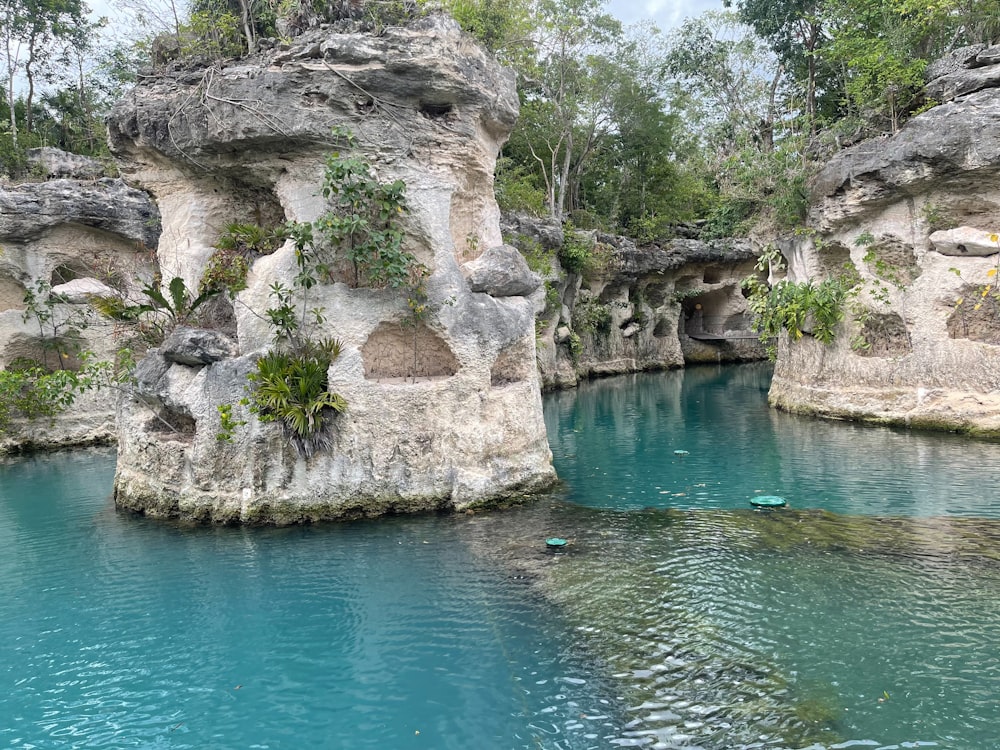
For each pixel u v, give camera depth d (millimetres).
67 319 18844
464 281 11688
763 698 6094
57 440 18453
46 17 28297
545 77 34938
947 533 9906
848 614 7578
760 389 28031
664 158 38531
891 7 20406
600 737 5668
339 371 10867
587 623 7582
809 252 20500
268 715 6180
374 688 6516
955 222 16828
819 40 31234
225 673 6883
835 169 18438
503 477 11891
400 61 10602
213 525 10867
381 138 10969
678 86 37719
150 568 9453
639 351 36844
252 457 10711
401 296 11242
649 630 7379
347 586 8719
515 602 8156
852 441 16328
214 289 11445
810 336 20297
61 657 7258
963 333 16859
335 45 10383
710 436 18125
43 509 12648
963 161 15484
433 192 11336
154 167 12680
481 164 12234
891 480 12867
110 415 19375
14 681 6836
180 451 11281
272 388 10477
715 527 10547
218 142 10992
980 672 6383
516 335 12203
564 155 37031
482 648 7160
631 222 37531
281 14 12656
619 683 6434
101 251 19844
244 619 7953
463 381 11492
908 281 17750
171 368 11398
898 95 19328
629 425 20312
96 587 8930
